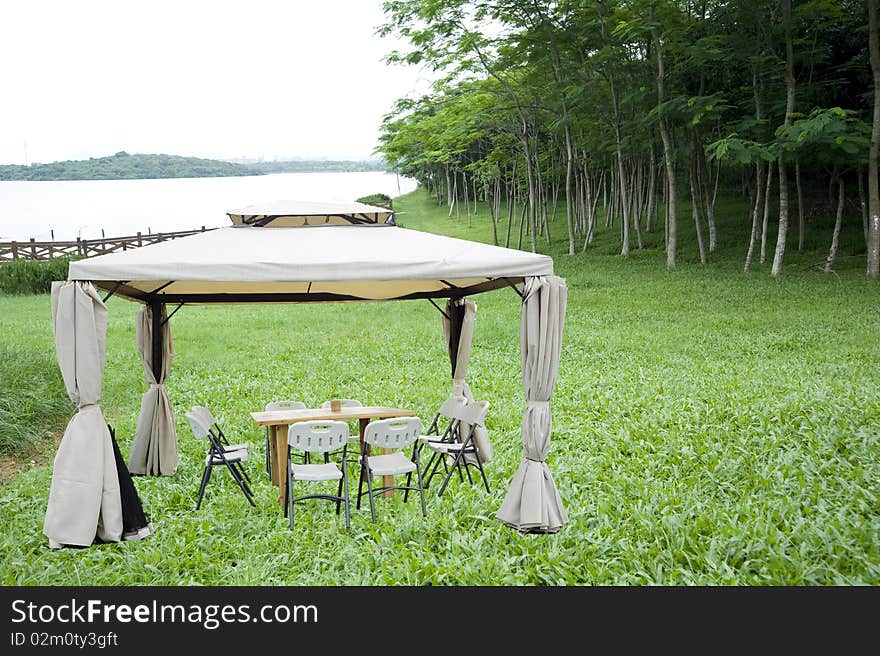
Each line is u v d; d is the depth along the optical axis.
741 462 7.35
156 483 7.35
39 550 5.72
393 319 20.31
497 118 33.38
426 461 8.14
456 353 8.38
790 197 33.81
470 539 5.70
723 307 19.00
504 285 7.02
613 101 28.30
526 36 27.44
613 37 26.20
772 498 6.39
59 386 10.91
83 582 5.18
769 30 23.06
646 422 8.95
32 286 26.33
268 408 8.28
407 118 34.94
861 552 5.24
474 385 11.86
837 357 12.91
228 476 7.61
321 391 11.59
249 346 16.23
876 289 19.94
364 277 5.66
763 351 13.80
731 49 23.91
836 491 6.48
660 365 12.98
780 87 25.69
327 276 5.64
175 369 13.59
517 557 5.35
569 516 6.14
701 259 26.55
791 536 5.54
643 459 7.62
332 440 6.22
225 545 5.73
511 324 18.05
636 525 5.94
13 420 9.06
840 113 19.94
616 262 28.61
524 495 5.79
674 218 26.08
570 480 7.05
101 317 5.77
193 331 18.23
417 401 10.84
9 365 11.17
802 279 22.27
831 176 29.52
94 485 5.64
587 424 9.14
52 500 5.62
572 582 5.11
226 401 10.94
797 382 10.74
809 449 7.59
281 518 6.34
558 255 32.34
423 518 6.18
